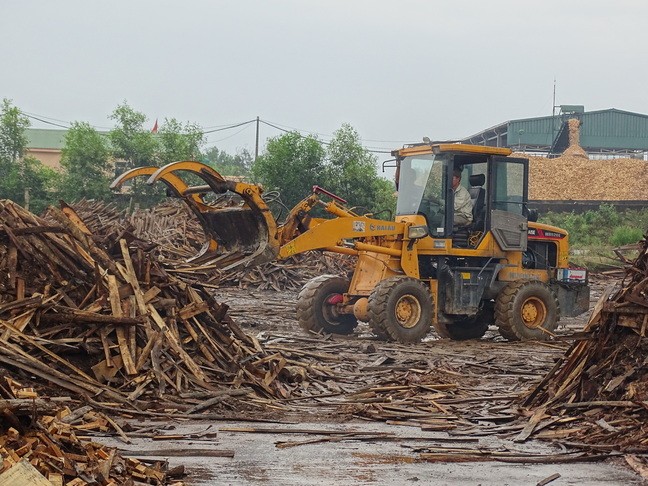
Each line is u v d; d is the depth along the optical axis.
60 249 14.98
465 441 12.21
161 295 15.77
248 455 11.09
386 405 14.60
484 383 17.12
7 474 6.98
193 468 10.25
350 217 22.52
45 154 79.50
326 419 13.85
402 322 22.41
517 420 13.45
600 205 66.50
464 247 23.62
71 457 8.35
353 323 23.92
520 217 23.89
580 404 12.81
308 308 23.33
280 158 52.62
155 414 13.18
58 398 12.55
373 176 52.91
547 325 23.91
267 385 15.51
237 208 20.98
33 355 13.55
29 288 14.51
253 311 29.06
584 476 10.24
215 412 13.83
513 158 23.84
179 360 14.88
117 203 54.44
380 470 10.47
